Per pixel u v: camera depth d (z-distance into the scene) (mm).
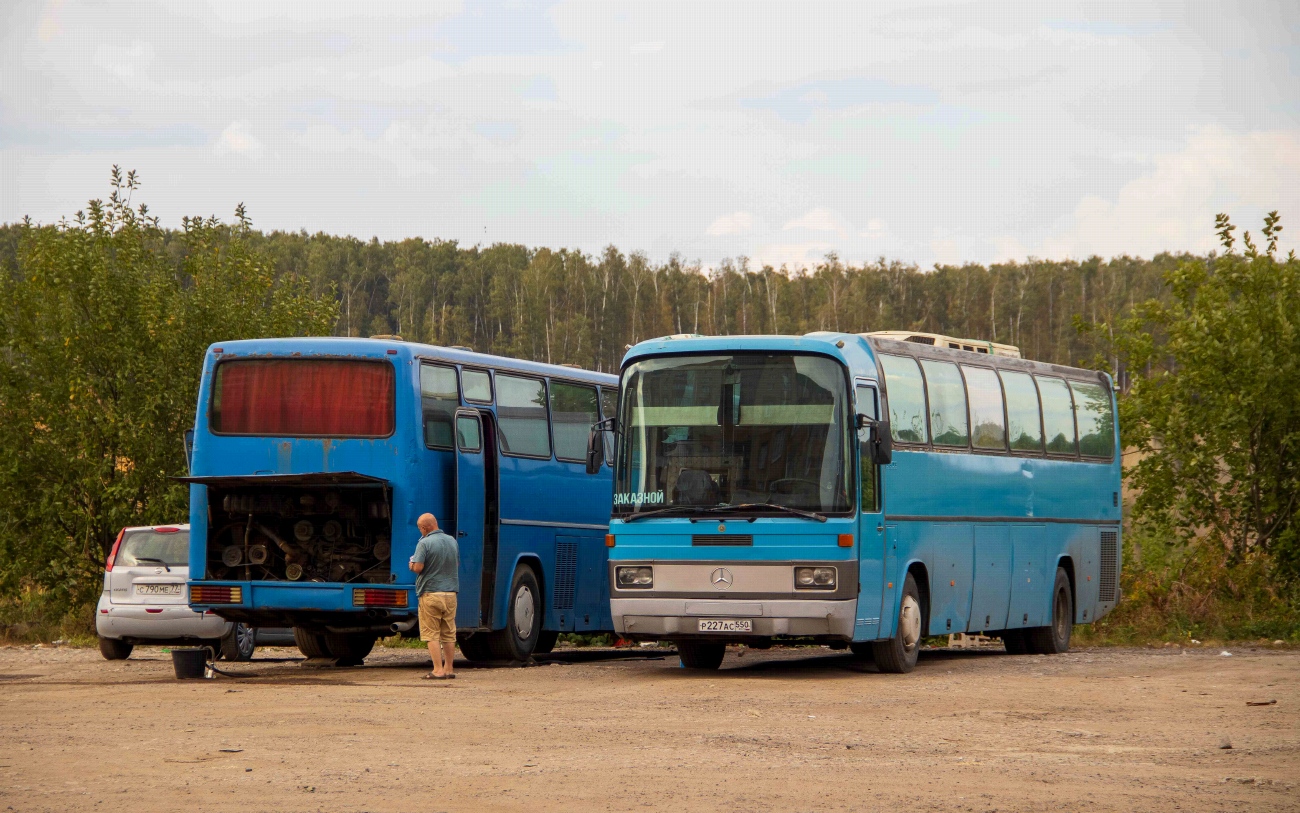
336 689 26828
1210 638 40438
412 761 17672
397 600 29953
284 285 52406
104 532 48469
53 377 48219
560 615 36469
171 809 14539
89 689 26828
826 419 28109
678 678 29297
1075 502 38781
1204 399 47094
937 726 21078
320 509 30938
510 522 34062
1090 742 19438
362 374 30797
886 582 29297
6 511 47688
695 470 28469
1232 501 46500
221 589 30797
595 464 29500
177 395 48062
